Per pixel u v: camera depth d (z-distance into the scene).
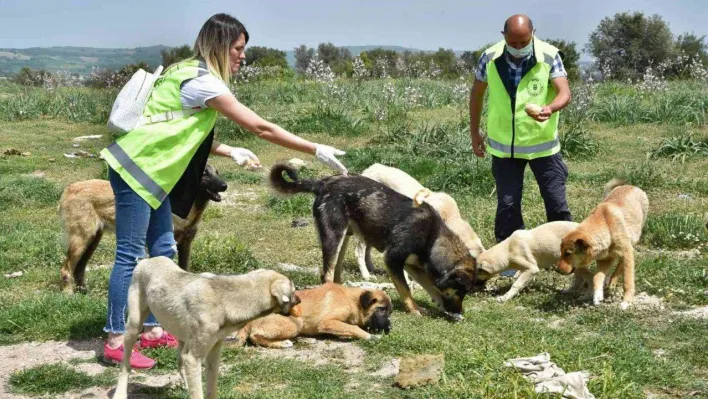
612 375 4.81
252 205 11.41
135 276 4.68
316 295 6.11
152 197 5.03
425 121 16.97
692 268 7.47
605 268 6.95
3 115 20.64
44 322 6.17
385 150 14.09
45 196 11.45
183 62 5.13
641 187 11.05
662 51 36.91
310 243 9.24
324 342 6.03
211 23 5.12
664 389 4.93
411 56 41.06
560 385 4.65
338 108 18.27
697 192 10.70
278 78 27.81
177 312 4.34
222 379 5.13
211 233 9.43
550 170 7.54
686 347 5.58
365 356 5.68
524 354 5.36
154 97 5.10
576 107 16.83
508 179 7.64
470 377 4.97
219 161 14.59
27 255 8.41
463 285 6.47
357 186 6.99
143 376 5.24
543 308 6.86
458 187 11.52
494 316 6.62
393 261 6.77
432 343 5.75
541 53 7.37
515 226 7.71
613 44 37.59
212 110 5.14
